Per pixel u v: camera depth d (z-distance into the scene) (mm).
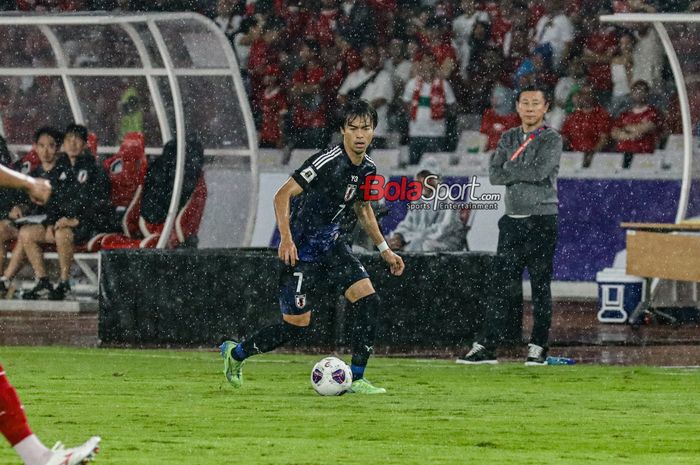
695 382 35250
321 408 29234
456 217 55219
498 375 36438
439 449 23891
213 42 56438
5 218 58125
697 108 53094
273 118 66438
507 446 24422
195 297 44250
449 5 66062
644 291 52406
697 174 53531
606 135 61656
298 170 30141
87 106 60469
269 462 22266
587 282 61188
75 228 56969
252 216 57938
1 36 60094
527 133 38531
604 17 51094
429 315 43781
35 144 57688
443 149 63906
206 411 28766
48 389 32812
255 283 43688
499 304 39344
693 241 49031
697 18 49906
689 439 25531
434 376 36031
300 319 31438
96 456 22797
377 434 25594
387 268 43656
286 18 67250
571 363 39844
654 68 62781
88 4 70688
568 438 25500
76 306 56438
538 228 38531
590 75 63219
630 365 39750
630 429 26766
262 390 32594
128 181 58750
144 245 56750
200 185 57812
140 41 56219
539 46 64312
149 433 25562
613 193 61031
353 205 31422
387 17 66125
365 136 30062
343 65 66250
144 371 36750
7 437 19406
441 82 64312
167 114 58438
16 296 57719
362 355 31719
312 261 30938
